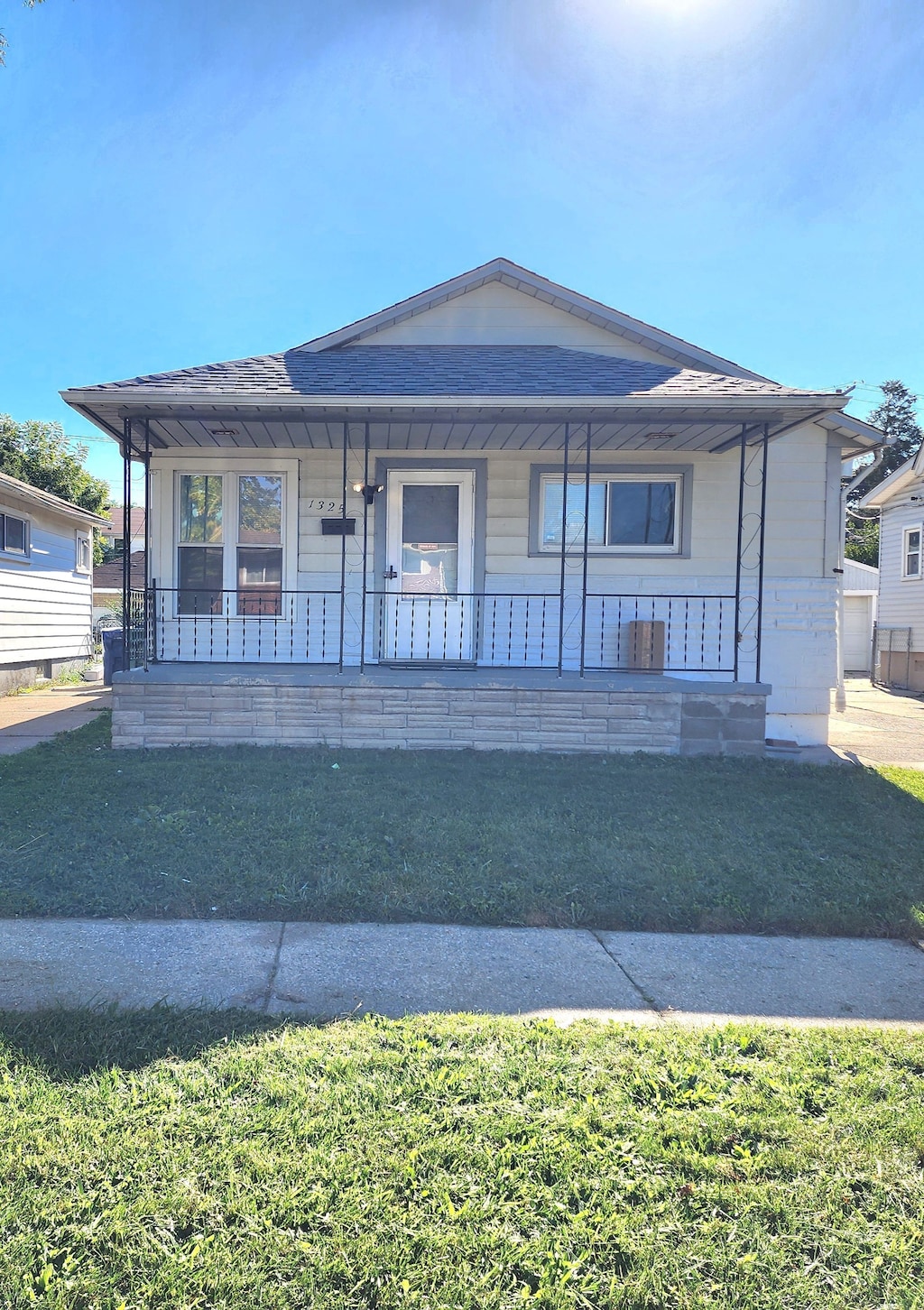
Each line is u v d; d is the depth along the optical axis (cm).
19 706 1156
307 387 707
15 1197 213
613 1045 297
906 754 855
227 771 650
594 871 471
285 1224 208
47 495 1458
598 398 680
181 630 873
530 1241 205
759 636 779
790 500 878
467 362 823
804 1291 192
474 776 652
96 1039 289
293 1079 267
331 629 875
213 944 384
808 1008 338
